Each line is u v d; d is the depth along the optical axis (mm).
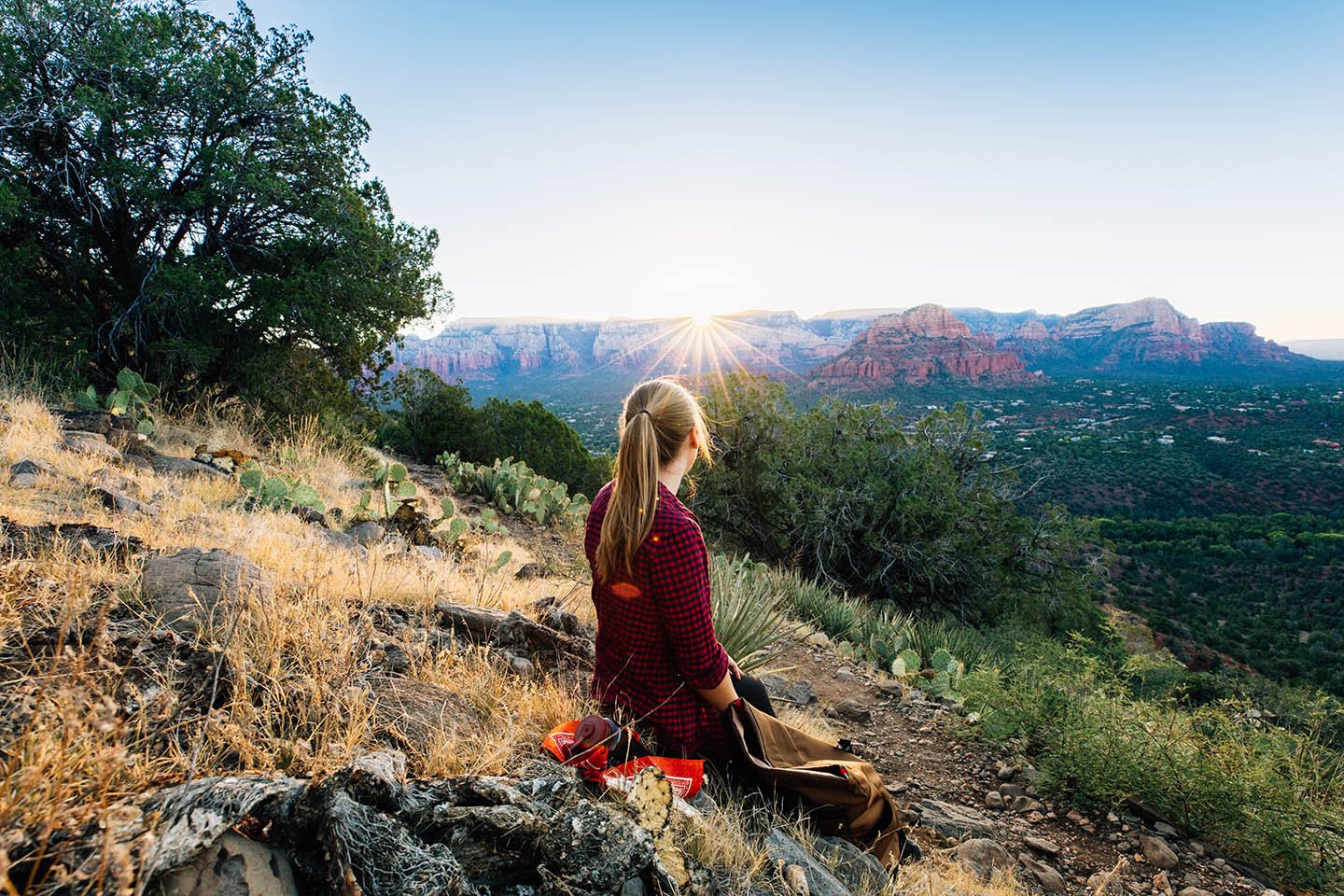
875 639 7461
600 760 2010
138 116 9570
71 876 985
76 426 6438
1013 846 3521
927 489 13977
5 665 1683
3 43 8617
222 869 1188
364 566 3992
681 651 2002
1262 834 3553
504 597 4480
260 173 10156
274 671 2070
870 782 2387
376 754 1685
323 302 10734
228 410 9977
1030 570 15164
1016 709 4578
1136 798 3924
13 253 9039
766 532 15711
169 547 3211
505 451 17984
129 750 1527
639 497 1900
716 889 1721
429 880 1271
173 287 9539
